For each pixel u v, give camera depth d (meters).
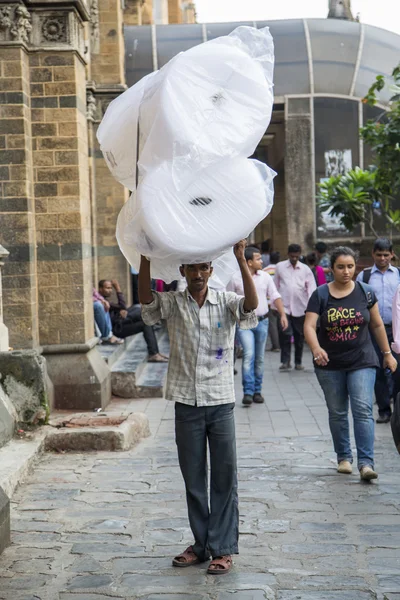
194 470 5.85
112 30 19.31
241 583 5.59
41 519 7.03
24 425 9.64
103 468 8.64
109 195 19.55
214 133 5.11
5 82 11.37
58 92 11.69
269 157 29.84
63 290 11.86
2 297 11.47
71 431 9.43
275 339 18.95
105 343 15.34
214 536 5.79
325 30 24.31
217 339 5.76
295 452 9.34
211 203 5.18
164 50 24.08
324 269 19.00
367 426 8.01
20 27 11.31
